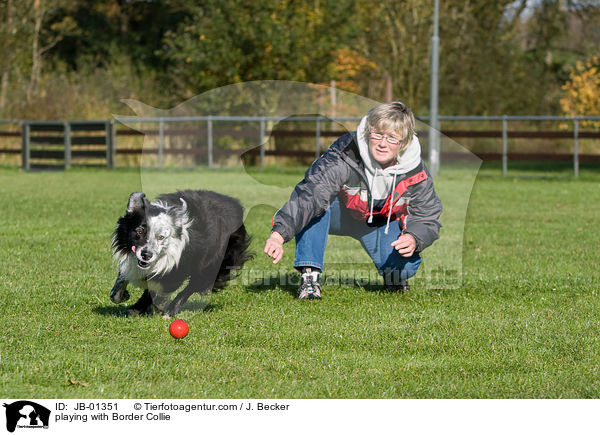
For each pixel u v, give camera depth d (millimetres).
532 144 27000
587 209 12883
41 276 6449
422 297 5945
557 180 19484
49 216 10836
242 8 23094
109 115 25625
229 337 4688
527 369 4148
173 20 39469
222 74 23297
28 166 22094
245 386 3838
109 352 4293
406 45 27828
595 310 5539
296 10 23094
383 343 4609
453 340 4680
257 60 23125
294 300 5801
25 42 29609
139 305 5258
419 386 3867
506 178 20016
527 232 9984
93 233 9156
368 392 3801
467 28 29844
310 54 23125
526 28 37469
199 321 5086
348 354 4367
